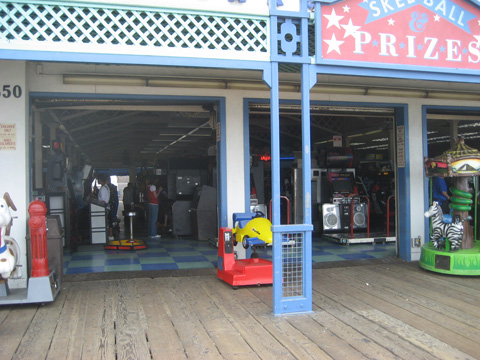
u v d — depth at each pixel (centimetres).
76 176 1080
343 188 1003
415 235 727
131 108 684
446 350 351
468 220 652
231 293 521
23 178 528
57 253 527
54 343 363
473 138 1500
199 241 949
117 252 802
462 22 508
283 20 464
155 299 494
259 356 339
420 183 734
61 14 402
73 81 582
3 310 452
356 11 471
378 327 404
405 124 728
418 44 492
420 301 488
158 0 422
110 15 414
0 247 452
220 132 654
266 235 549
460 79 509
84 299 493
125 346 357
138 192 1700
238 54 443
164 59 425
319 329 399
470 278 598
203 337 379
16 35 393
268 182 1148
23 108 532
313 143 1358
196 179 1077
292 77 689
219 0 441
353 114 765
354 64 470
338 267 672
